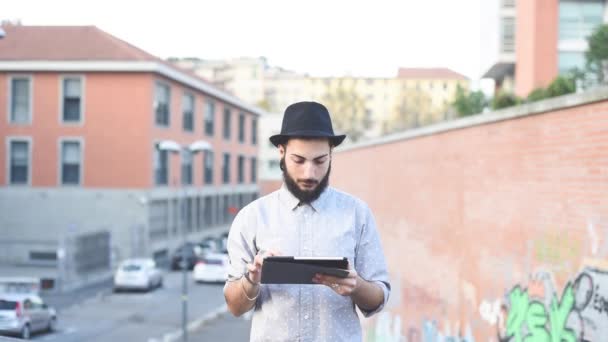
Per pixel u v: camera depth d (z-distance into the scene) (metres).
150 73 37.12
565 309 6.64
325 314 2.86
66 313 25.03
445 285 10.98
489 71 33.22
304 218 2.92
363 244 2.99
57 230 37.03
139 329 22.36
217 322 24.30
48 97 37.00
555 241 6.95
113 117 37.19
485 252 9.16
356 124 69.94
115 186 37.06
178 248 38.88
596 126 6.12
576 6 28.36
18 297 20.16
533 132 7.54
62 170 37.25
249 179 62.94
